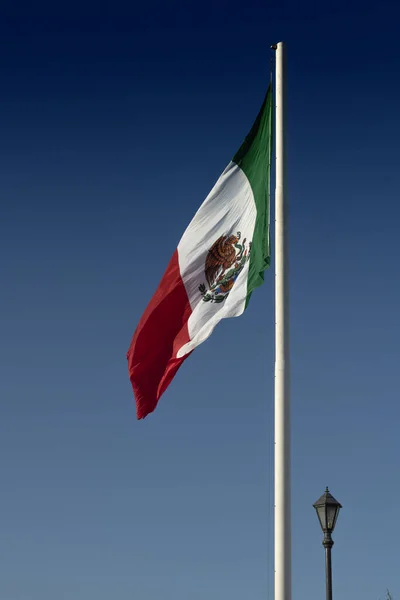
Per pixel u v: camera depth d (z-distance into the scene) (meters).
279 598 20.14
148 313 26.00
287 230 23.50
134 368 26.06
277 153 24.28
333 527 28.12
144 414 25.98
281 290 22.91
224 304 24.89
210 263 25.53
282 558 20.38
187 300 25.70
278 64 25.17
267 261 23.25
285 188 23.91
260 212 24.30
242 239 25.08
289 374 22.08
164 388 25.89
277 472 21.14
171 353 25.78
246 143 25.81
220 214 25.66
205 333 25.02
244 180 25.58
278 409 21.73
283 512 20.80
